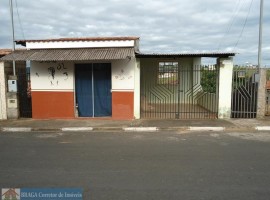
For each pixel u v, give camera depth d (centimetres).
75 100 1213
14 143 815
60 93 1201
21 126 1056
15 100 1216
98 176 527
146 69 1622
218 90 1174
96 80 1207
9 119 1217
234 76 1163
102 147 750
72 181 504
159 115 1254
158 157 648
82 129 1006
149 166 583
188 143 785
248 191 452
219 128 977
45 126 1051
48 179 515
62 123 1105
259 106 1162
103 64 1197
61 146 769
